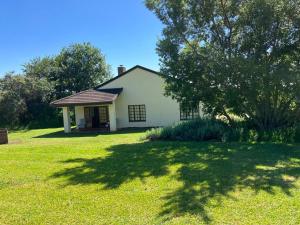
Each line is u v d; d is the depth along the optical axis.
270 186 7.18
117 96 26.66
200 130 15.83
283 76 14.63
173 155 11.39
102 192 7.18
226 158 10.53
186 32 17.09
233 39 16.53
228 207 5.93
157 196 6.75
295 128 14.98
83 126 28.12
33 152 13.03
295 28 14.94
